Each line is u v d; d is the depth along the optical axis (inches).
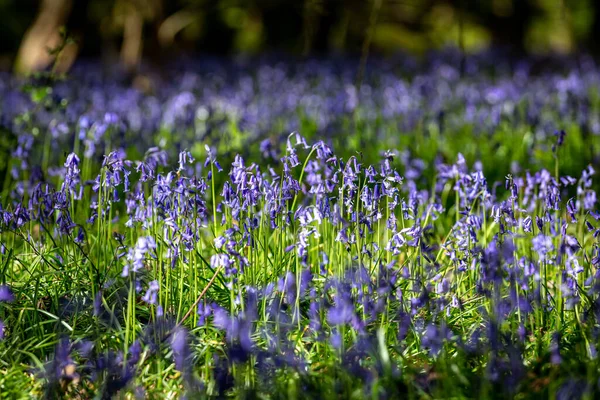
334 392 160.4
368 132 399.2
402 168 344.8
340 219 187.3
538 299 183.8
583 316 193.8
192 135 366.0
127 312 195.2
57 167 318.0
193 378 167.6
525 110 404.8
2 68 975.0
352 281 190.5
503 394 164.6
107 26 946.1
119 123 318.3
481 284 192.5
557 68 763.4
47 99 305.7
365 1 922.1
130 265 177.9
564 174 336.8
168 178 189.5
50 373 168.7
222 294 214.1
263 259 217.6
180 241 196.5
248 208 197.0
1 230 210.4
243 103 491.2
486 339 187.3
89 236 250.5
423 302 187.8
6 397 171.6
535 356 185.2
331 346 183.2
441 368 171.5
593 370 166.2
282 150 368.5
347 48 1062.4
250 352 167.0
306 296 209.8
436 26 1175.0
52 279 219.5
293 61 818.8
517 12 1252.5
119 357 174.7
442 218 287.3
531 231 202.1
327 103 473.1
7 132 314.2
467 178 217.6
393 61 796.6
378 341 180.2
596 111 448.5
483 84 570.6
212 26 1176.2
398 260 251.6
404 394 167.9
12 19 1162.6
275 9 1147.3
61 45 302.4
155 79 710.5
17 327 196.5
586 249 244.7
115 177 202.4
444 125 392.5
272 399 166.2
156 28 791.7
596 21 1306.6
